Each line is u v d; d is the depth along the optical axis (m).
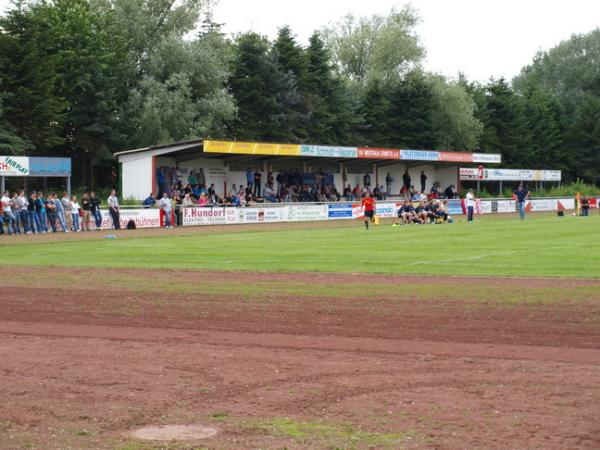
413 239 38.50
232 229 49.78
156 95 70.88
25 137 61.66
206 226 53.53
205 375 11.26
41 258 29.97
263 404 9.76
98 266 26.94
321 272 24.69
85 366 11.88
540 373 11.22
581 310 16.89
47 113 61.69
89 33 70.56
